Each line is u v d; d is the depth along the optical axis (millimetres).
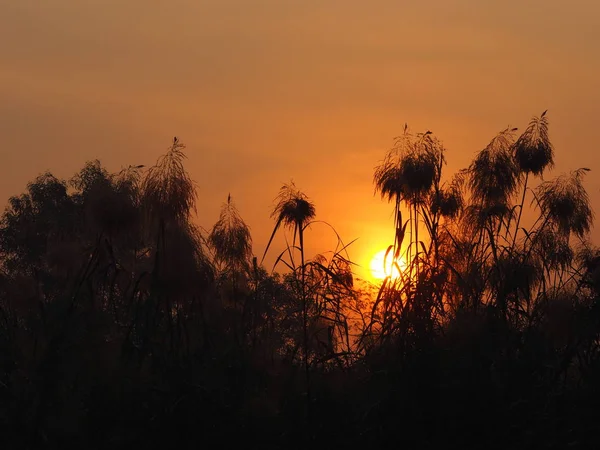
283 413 17359
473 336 18031
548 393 18156
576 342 18516
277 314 18906
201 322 18312
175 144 17531
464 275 19906
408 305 18172
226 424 16656
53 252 18531
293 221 18359
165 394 16562
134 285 18031
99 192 17172
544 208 20844
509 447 16922
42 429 16328
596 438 16922
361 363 18219
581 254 20766
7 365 17172
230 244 19453
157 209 17094
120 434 16328
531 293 19781
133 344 17125
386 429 17141
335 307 18766
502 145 20812
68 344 16766
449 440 17047
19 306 18594
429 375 17484
